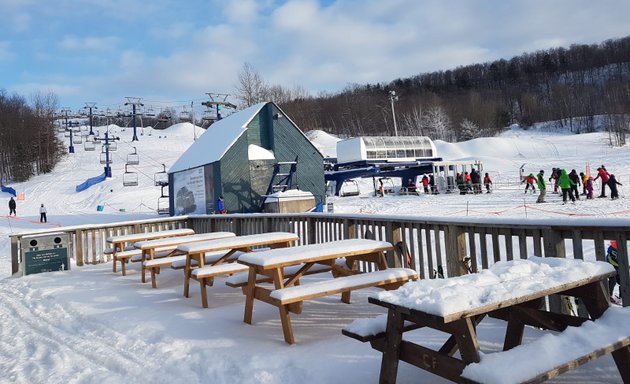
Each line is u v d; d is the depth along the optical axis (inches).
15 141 2672.2
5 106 3142.2
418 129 3895.2
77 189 1855.3
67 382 144.0
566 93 4367.6
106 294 272.4
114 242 336.2
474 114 4005.9
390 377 111.6
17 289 313.1
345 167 1534.2
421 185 1525.6
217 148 864.3
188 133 4195.4
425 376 124.6
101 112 3400.6
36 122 2898.6
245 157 844.6
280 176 875.4
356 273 209.2
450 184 1323.8
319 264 230.2
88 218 1226.0
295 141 898.1
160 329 190.1
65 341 188.5
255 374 136.2
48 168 2640.3
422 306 98.3
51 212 1417.3
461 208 873.5
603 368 121.8
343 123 4104.3
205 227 479.5
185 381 137.3
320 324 182.5
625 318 109.4
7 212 1455.5
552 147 2559.1
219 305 226.4
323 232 318.3
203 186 872.9
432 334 155.8
